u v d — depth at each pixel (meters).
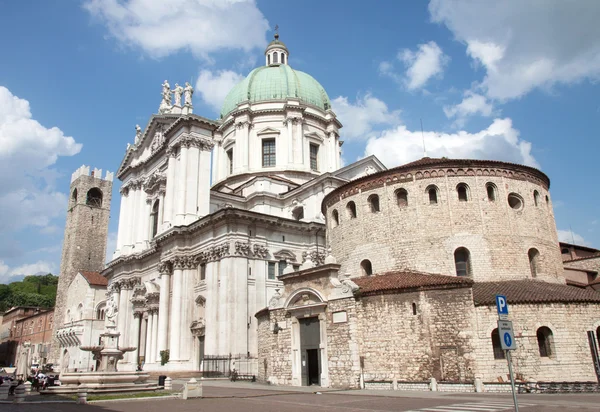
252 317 53.12
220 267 54.28
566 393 27.02
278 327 38.22
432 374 30.55
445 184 39.12
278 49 90.19
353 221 42.84
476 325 30.62
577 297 32.41
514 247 37.88
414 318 31.84
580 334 31.64
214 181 80.19
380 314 32.84
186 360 55.56
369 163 69.12
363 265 41.25
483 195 38.81
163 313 59.44
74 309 92.88
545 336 31.41
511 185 39.66
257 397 27.75
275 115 77.31
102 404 25.23
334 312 34.31
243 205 68.50
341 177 64.38
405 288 32.41
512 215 38.75
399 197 40.72
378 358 32.22
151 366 58.78
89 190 114.19
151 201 72.69
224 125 79.69
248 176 73.88
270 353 38.78
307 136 77.62
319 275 36.03
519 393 27.14
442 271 37.16
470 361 30.16
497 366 29.95
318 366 34.91
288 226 59.38
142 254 69.44
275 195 67.62
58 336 96.56
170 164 65.19
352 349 32.69
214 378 48.50
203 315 55.91
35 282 173.75
